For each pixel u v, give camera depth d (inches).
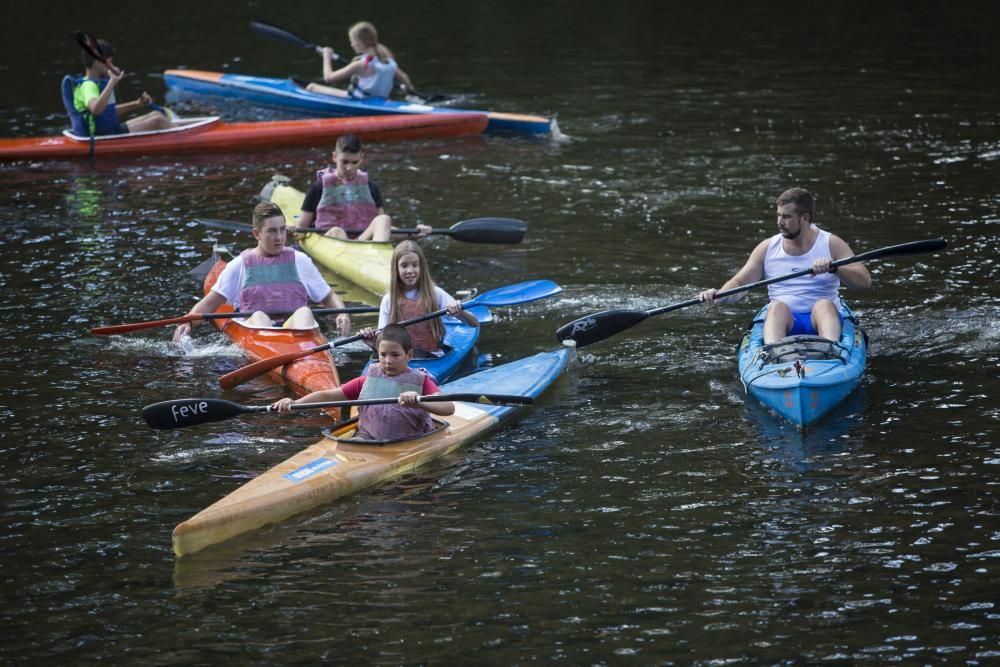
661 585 552.7
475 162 1457.9
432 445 695.1
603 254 1101.7
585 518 618.5
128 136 1485.0
